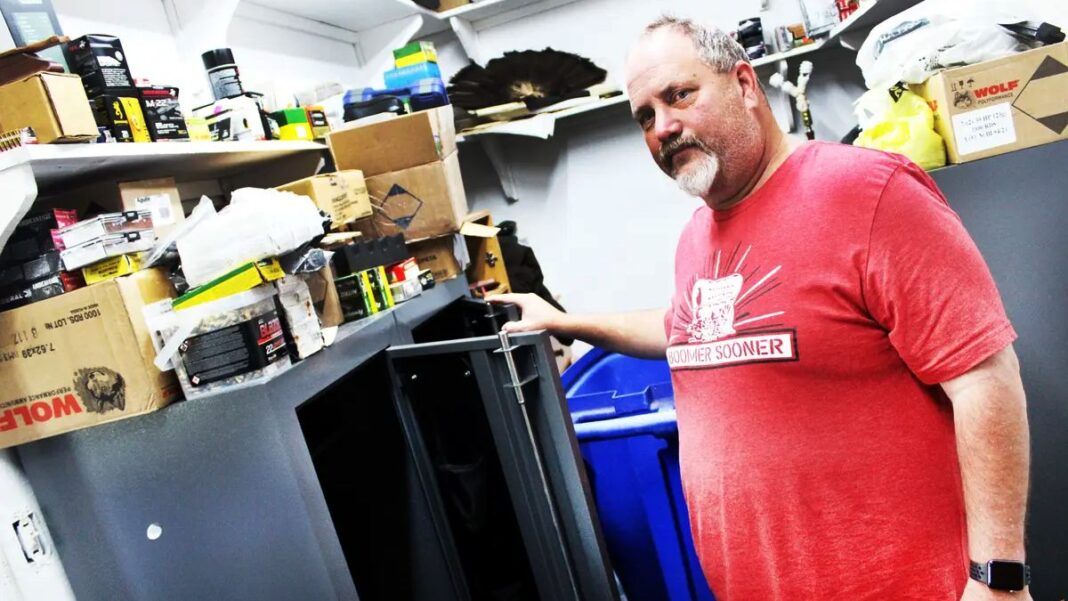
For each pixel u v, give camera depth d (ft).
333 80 8.18
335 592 3.08
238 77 4.83
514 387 3.30
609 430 4.57
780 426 3.18
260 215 3.08
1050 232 4.24
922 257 2.83
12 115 2.93
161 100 3.70
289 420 3.06
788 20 8.41
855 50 7.90
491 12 8.98
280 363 3.11
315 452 4.40
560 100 8.35
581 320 4.86
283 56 7.26
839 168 3.10
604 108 9.12
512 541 4.62
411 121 5.48
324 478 4.59
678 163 3.39
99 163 3.27
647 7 8.80
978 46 4.36
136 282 3.09
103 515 3.35
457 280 5.74
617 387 6.00
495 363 3.39
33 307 3.14
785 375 3.14
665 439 4.58
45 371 3.18
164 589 3.34
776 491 3.21
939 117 4.45
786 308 3.13
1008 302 4.37
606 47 9.02
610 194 9.34
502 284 7.34
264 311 3.04
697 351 3.55
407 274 4.96
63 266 3.13
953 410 3.02
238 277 2.95
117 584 3.41
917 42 4.55
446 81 9.58
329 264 4.20
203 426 3.07
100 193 3.65
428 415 4.21
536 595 4.68
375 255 4.71
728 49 3.33
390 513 4.48
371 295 4.35
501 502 4.34
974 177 4.33
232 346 2.98
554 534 3.42
